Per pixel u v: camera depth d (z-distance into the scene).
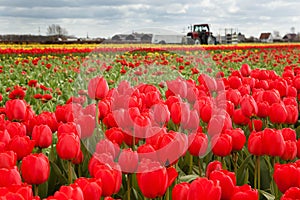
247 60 25.55
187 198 2.00
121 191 3.19
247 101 4.13
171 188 2.96
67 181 3.32
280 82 5.69
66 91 12.31
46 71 19.56
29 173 2.54
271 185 3.23
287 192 2.10
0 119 3.89
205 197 1.94
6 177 2.28
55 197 1.83
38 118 3.89
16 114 4.02
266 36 97.94
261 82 6.25
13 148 3.02
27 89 12.60
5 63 25.28
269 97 4.77
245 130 4.77
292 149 3.16
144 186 2.30
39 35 59.47
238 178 3.43
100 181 2.23
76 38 61.06
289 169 2.45
